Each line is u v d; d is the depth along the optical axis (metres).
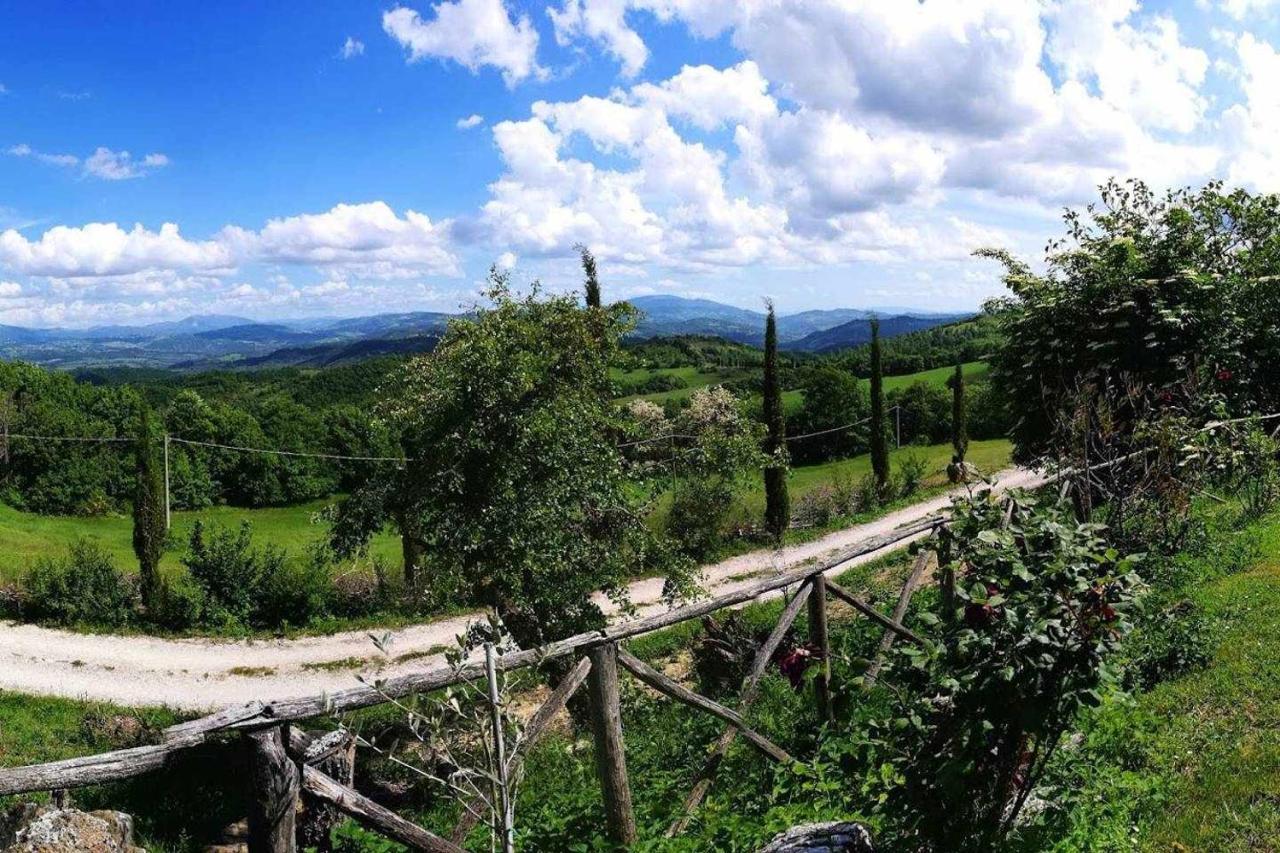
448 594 12.95
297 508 66.31
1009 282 15.21
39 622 23.42
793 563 27.28
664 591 15.07
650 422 16.19
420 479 12.59
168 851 8.55
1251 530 10.88
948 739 4.16
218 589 23.97
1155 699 6.34
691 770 6.57
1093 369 12.83
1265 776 5.02
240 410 69.19
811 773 5.33
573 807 5.64
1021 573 4.03
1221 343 13.47
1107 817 4.72
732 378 76.06
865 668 5.18
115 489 60.31
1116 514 9.67
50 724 15.70
